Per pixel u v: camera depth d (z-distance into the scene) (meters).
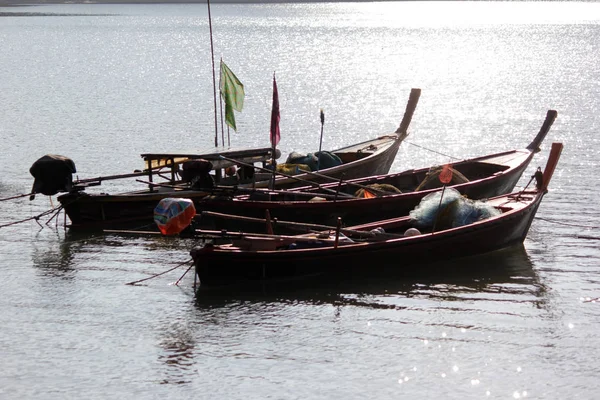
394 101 161.62
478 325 50.78
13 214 76.69
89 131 123.12
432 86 188.88
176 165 74.38
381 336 49.41
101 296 55.88
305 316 52.34
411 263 58.88
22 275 60.25
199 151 74.12
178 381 44.47
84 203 70.44
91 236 69.62
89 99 164.50
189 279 58.78
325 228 60.84
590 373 44.81
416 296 55.38
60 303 54.72
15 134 119.94
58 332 50.38
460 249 60.62
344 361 46.41
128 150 108.12
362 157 83.69
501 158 80.62
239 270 55.53
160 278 59.19
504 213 62.66
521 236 65.19
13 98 166.12
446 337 49.19
